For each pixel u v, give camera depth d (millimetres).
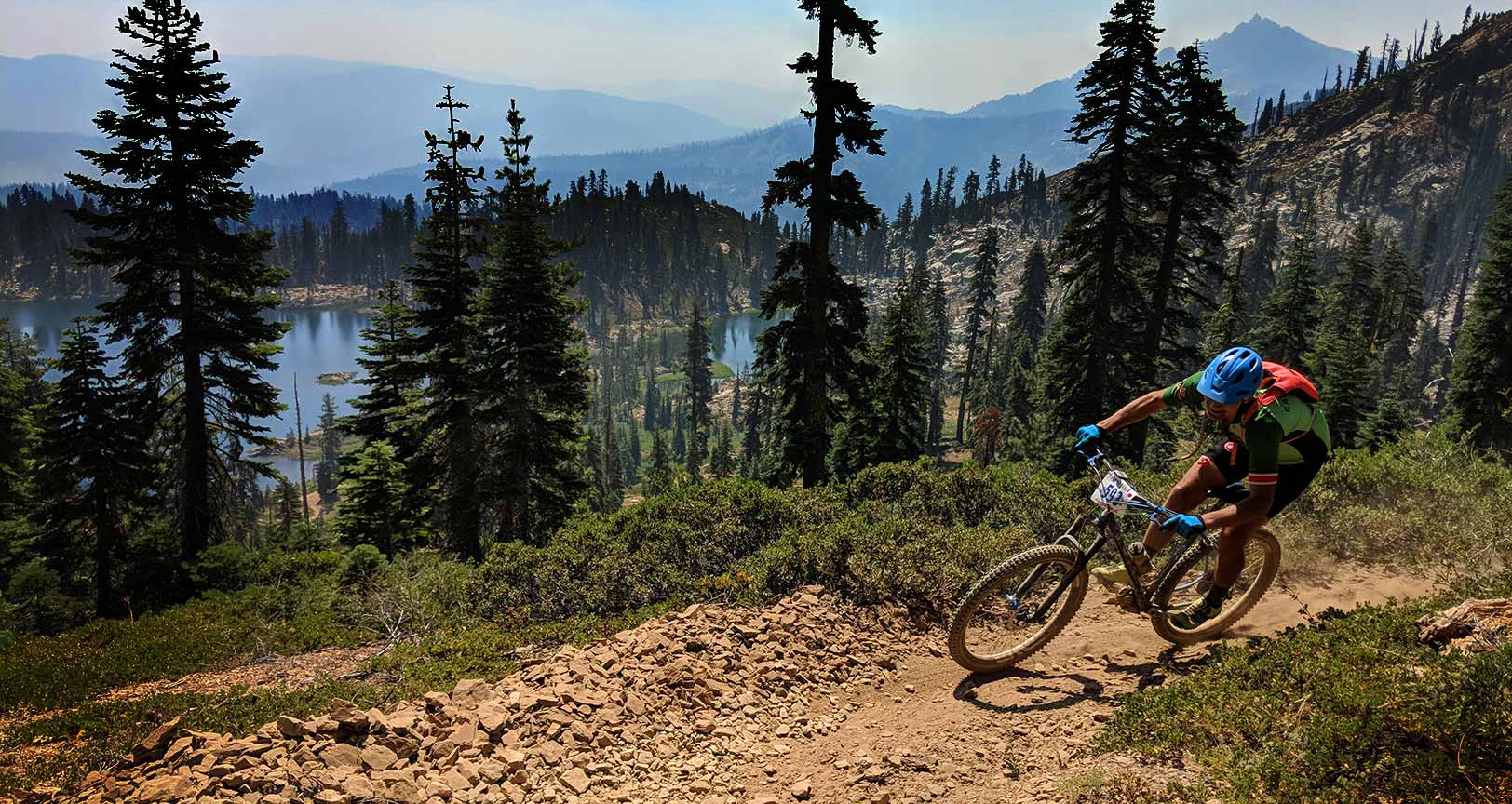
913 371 38250
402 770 4211
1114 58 21984
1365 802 3070
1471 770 2941
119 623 13148
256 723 5594
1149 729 4062
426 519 28000
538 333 24281
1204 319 37562
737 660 5812
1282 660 4309
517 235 23609
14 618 17266
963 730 4676
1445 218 169750
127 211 20094
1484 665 3264
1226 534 4535
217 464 22984
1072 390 26391
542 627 8008
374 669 7828
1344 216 181125
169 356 20953
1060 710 4676
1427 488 6969
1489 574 5293
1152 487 8367
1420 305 68938
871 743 4723
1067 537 4973
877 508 9688
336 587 13047
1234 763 3537
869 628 6340
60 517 21625
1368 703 3455
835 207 18953
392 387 30156
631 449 131625
